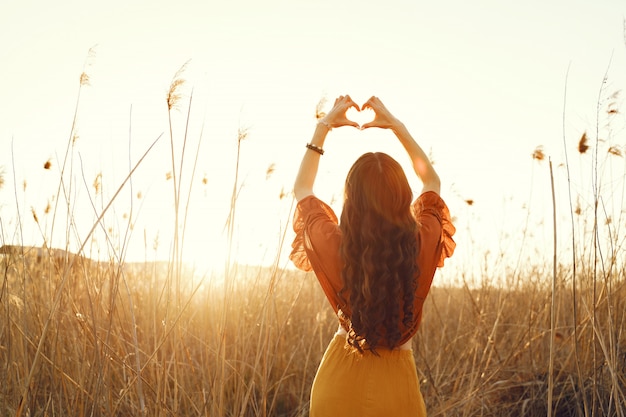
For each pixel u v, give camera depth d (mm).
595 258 2670
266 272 4160
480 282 4805
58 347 2896
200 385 3244
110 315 2672
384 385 1842
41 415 2762
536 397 3588
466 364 3863
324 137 2115
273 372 3852
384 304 1818
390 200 1843
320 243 1947
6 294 2982
